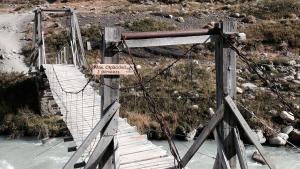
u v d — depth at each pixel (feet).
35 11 89.61
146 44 31.76
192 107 75.77
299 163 61.21
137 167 41.04
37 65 90.94
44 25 129.39
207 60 102.06
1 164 62.90
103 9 152.87
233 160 32.53
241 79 89.20
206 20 129.49
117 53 31.37
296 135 68.39
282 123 72.02
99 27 121.19
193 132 70.44
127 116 73.82
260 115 73.67
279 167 59.98
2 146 70.23
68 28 123.03
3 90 87.51
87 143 32.07
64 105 62.59
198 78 88.99
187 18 131.54
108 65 31.09
